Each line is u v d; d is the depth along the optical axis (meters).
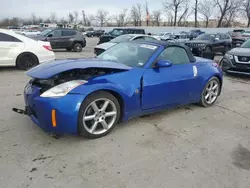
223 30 43.38
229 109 4.73
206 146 3.13
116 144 3.05
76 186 2.24
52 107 2.74
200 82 4.40
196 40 15.11
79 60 3.57
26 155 2.70
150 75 3.56
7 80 6.37
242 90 6.44
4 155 2.68
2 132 3.22
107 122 3.28
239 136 3.48
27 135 3.17
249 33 23.44
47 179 2.32
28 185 2.22
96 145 3.00
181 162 2.72
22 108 4.16
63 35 14.73
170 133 3.46
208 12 56.25
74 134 2.98
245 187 2.34
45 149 2.85
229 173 2.55
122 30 17.20
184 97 4.18
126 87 3.28
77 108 2.82
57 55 12.91
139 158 2.76
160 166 2.62
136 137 3.27
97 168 2.53
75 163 2.60
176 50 4.11
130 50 4.07
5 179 2.29
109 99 3.14
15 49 7.58
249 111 4.66
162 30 46.44
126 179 2.37
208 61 4.84
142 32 17.88
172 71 3.89
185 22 61.81
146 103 3.57
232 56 7.97
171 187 2.29
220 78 4.91
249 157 2.90
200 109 4.63
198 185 2.33
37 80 3.26
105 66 3.24
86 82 2.97
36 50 7.91
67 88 2.84
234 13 55.12
